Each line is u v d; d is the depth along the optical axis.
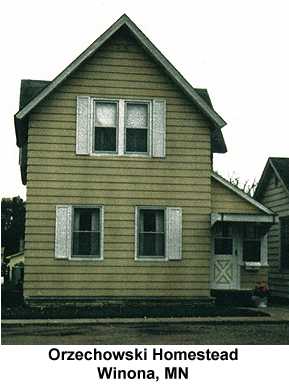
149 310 16.73
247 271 19.19
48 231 17.69
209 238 18.45
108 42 18.48
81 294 17.66
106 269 17.88
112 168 18.19
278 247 24.48
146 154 18.44
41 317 15.19
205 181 18.59
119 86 18.42
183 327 14.05
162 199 18.34
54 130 18.00
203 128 18.72
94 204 17.98
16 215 69.69
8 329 13.58
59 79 17.77
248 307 18.94
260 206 19.00
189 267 18.28
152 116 18.50
